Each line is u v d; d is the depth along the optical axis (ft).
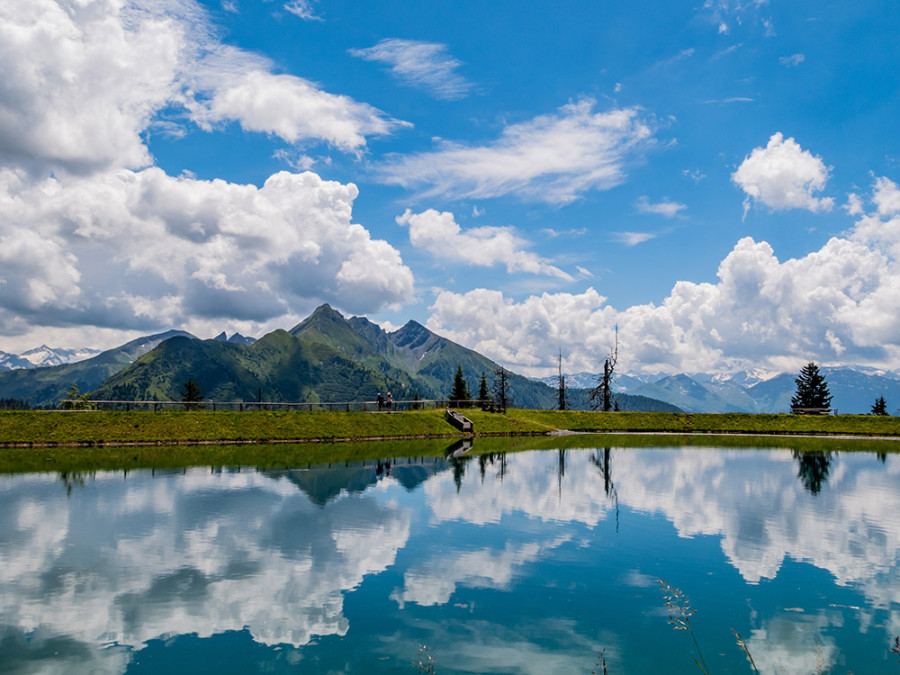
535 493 118.11
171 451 179.42
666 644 51.42
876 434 286.87
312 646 50.47
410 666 47.01
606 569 71.05
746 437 270.05
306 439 218.18
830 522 95.25
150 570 68.85
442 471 146.30
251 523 90.43
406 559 74.08
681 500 112.37
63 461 153.89
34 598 60.18
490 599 61.36
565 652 49.90
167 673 45.52
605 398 366.02
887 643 51.88
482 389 410.52
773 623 56.13
